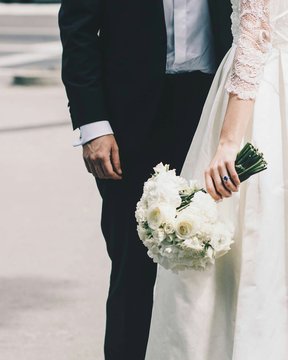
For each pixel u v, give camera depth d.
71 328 6.98
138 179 5.09
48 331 6.94
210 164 4.25
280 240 4.29
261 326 4.23
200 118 4.67
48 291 7.70
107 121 5.06
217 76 4.58
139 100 5.01
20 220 9.61
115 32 5.00
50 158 12.51
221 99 4.50
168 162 5.07
